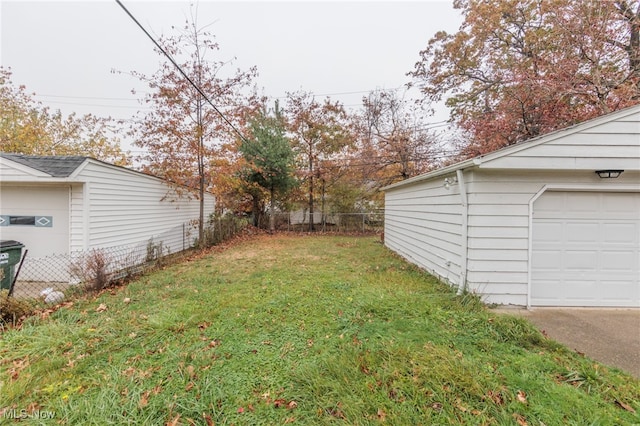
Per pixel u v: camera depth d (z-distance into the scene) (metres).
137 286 5.01
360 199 16.66
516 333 3.10
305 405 2.04
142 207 7.86
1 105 13.05
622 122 3.88
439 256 5.59
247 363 2.56
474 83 11.69
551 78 7.89
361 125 16.67
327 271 6.19
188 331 3.21
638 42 7.58
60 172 5.52
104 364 2.56
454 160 13.96
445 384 2.20
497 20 9.84
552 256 4.30
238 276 5.78
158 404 2.04
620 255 4.23
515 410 1.95
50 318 3.56
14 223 6.01
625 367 2.55
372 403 2.02
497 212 4.26
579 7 7.65
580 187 4.16
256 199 15.70
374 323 3.35
